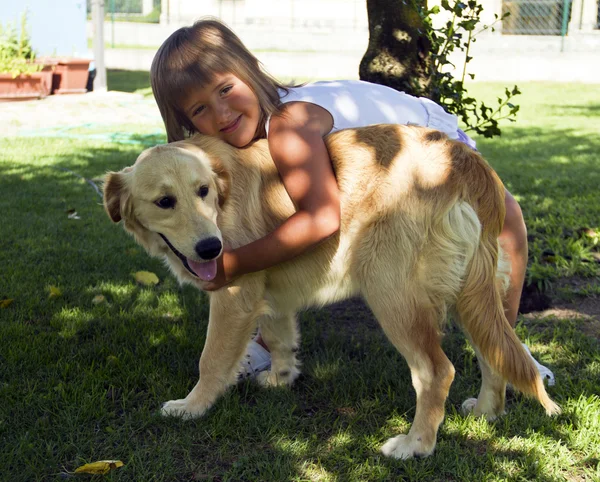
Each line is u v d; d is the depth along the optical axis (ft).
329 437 10.02
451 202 9.35
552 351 12.57
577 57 65.21
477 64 65.41
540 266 15.64
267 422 10.23
